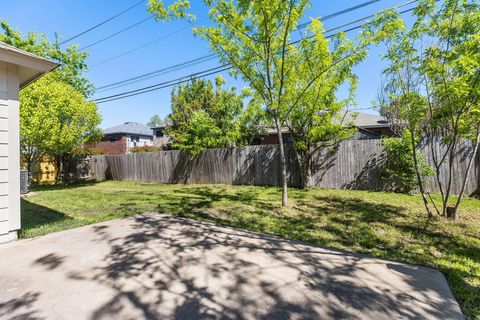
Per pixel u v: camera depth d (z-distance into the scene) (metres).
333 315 1.99
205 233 4.04
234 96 13.33
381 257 3.11
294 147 8.52
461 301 2.20
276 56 5.72
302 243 3.59
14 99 3.88
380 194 7.06
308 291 2.34
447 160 6.71
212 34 5.52
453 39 4.05
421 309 2.06
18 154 3.91
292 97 6.38
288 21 4.95
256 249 3.37
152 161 12.52
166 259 3.05
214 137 11.31
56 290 2.38
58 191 9.41
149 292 2.33
